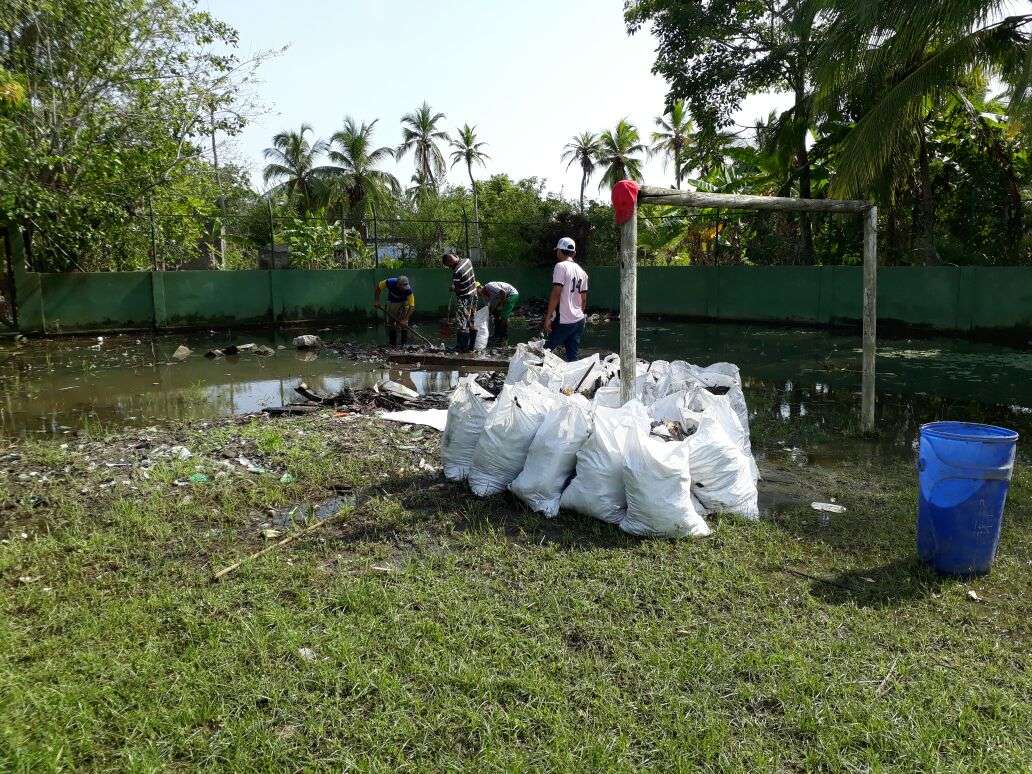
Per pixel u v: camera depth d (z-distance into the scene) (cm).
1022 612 314
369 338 1558
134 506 429
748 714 242
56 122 1497
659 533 387
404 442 580
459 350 1220
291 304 1831
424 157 4616
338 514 415
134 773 212
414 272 1986
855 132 1241
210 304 1723
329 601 313
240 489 467
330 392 874
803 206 588
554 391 505
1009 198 1605
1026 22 1083
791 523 416
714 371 582
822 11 1262
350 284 1906
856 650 280
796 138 1772
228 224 2133
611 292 2141
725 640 287
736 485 424
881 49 1157
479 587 329
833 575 348
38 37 1456
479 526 402
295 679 256
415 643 279
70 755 220
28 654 272
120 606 309
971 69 1190
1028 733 232
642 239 2466
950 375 992
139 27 1577
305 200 3875
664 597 319
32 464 528
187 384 950
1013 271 1394
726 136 2009
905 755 222
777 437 636
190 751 223
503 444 443
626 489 392
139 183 1619
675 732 232
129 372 1060
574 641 287
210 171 1741
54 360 1197
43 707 239
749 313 1861
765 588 331
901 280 1566
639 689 254
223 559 360
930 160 1711
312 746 226
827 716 239
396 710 240
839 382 943
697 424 449
